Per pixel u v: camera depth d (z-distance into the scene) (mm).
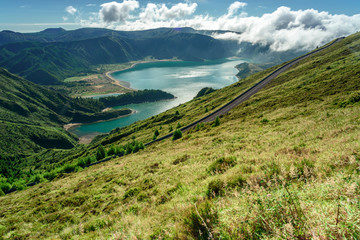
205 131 44656
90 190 18438
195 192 7297
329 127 16656
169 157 23234
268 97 68625
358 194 2113
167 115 135000
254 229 2346
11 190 54031
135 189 13703
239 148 17609
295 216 2051
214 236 2605
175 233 3354
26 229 12672
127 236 4496
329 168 4500
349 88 39938
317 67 90625
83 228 8711
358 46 104062
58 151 197000
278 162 6398
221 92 151250
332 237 1496
